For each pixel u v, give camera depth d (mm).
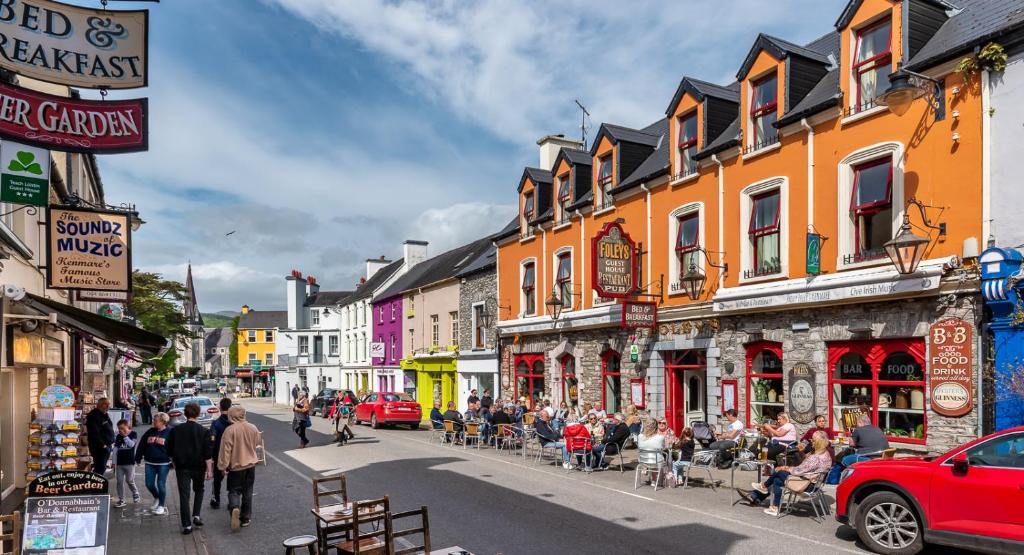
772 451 11891
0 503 10445
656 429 12891
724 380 15648
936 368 11172
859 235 12797
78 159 17984
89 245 11109
